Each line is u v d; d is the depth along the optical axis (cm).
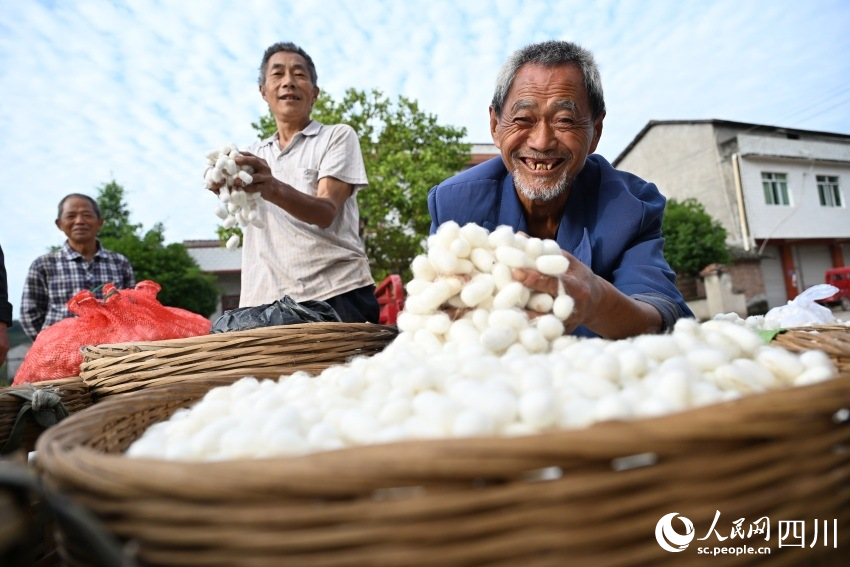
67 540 56
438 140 903
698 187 1717
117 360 134
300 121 240
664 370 74
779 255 1784
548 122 154
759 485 51
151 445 72
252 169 184
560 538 47
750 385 75
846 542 57
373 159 858
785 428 50
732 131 1689
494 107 175
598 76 160
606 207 167
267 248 223
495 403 64
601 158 179
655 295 144
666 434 47
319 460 48
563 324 105
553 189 162
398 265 901
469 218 182
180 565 49
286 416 69
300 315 166
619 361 76
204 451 69
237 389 95
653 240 163
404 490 49
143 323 181
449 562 46
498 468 46
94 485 51
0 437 116
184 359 131
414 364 85
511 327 95
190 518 48
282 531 47
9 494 51
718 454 49
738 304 1381
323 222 213
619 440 46
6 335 259
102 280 330
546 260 98
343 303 223
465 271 105
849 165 1778
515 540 46
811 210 1712
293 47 240
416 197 848
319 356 137
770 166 1669
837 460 56
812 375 78
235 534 47
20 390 124
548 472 51
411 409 70
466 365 79
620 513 47
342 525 47
